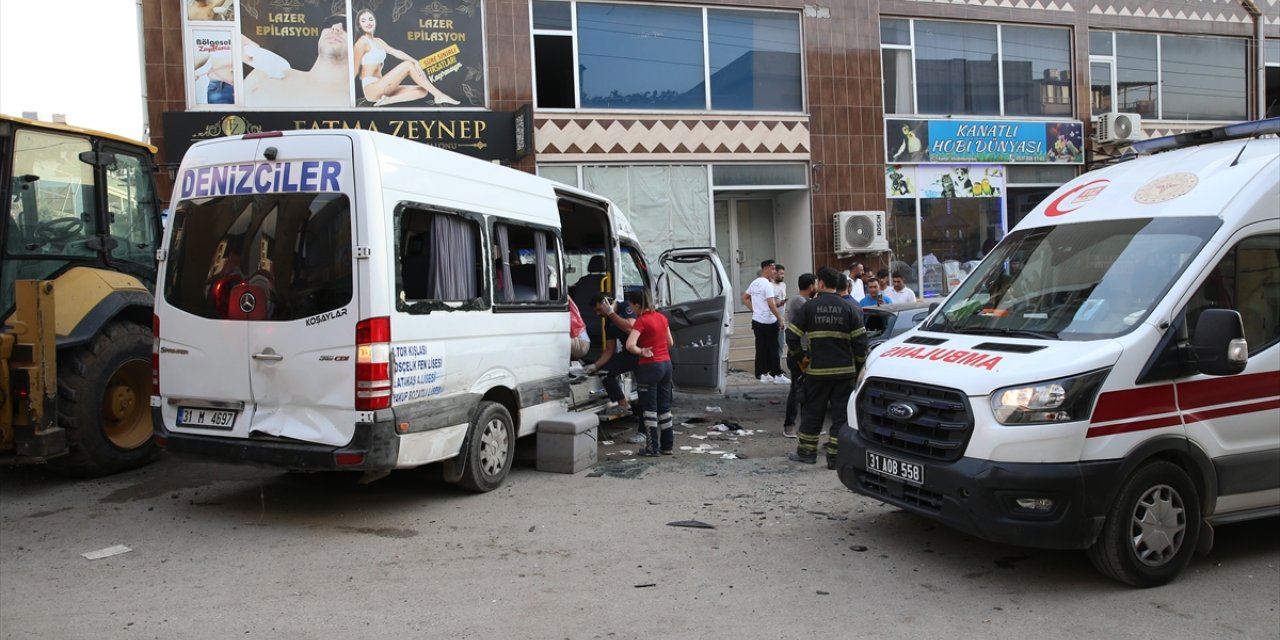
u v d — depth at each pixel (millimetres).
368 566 5180
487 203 7012
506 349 7098
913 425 5086
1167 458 4855
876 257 15562
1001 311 5625
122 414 7406
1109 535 4641
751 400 11914
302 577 4992
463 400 6500
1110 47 17344
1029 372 4680
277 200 5938
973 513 4637
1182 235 5156
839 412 7680
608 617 4410
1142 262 5176
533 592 4758
